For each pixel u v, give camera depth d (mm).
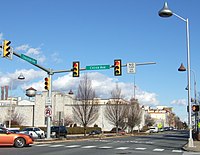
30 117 80062
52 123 66438
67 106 82562
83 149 23828
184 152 22406
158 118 167375
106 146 27578
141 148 25891
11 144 23844
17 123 75938
